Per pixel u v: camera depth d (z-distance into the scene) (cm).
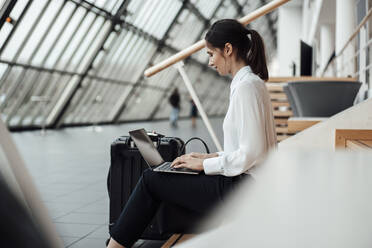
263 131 153
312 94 347
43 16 1080
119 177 231
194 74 2455
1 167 72
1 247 71
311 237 67
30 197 73
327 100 345
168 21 1672
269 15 2481
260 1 2248
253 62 167
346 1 851
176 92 1750
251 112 152
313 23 1376
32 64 1186
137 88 1875
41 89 1307
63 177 492
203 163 160
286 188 70
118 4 1280
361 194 65
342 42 854
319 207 67
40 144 902
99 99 1623
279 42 1858
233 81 165
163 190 166
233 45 166
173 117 1747
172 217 174
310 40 1623
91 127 1619
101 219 306
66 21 1159
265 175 72
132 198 172
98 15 1247
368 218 64
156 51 1739
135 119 2111
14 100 1230
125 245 170
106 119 1820
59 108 1419
